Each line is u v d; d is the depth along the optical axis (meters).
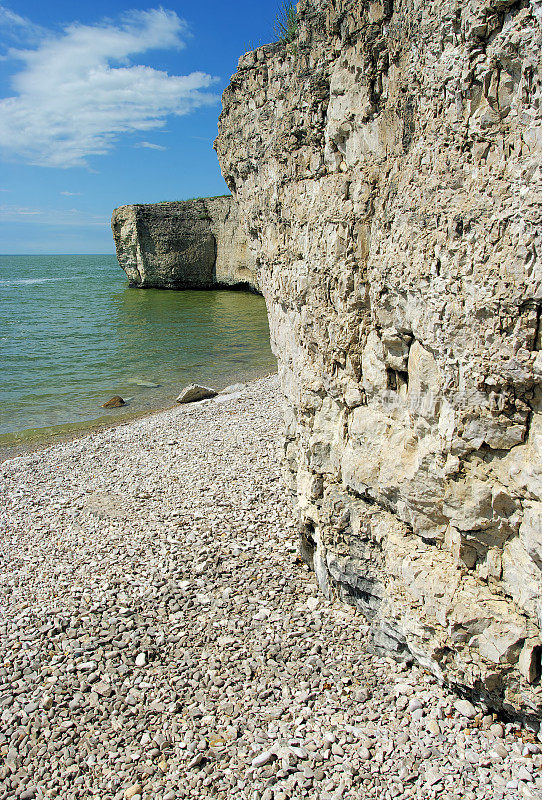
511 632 4.54
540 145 3.76
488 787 4.53
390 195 5.09
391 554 5.70
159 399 19.72
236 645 6.48
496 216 4.05
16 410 18.80
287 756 4.99
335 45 5.57
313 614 6.88
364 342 5.79
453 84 4.21
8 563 8.77
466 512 4.77
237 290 54.38
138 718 5.64
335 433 6.61
